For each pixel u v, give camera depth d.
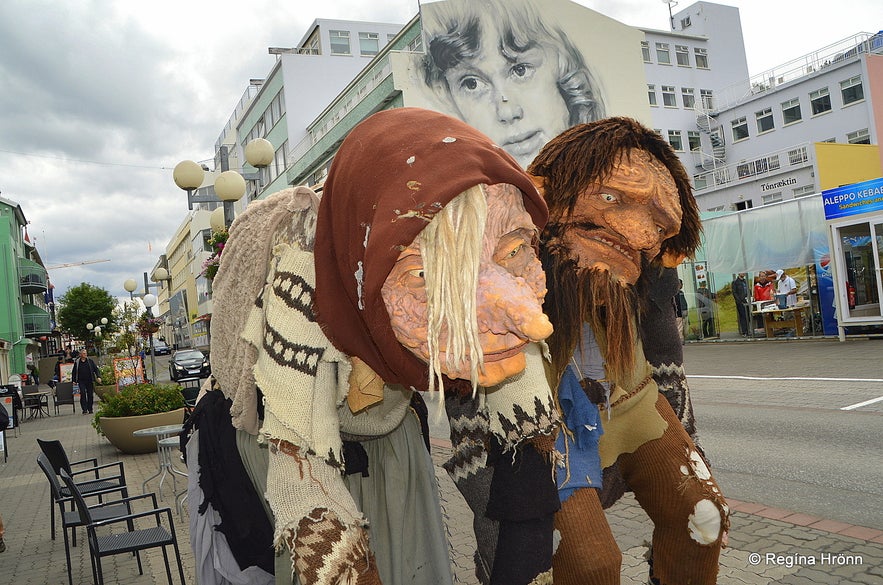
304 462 1.39
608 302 1.96
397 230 1.14
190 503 1.90
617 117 1.95
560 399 1.95
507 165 1.22
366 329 1.37
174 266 93.62
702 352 17.44
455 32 29.58
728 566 3.93
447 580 1.82
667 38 51.62
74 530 6.24
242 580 1.80
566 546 1.85
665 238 2.00
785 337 18.30
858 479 5.55
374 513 1.78
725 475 6.03
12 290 50.34
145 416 11.52
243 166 48.97
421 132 1.28
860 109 39.84
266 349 1.44
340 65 41.81
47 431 18.31
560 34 32.53
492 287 1.16
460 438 1.76
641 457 2.18
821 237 17.33
